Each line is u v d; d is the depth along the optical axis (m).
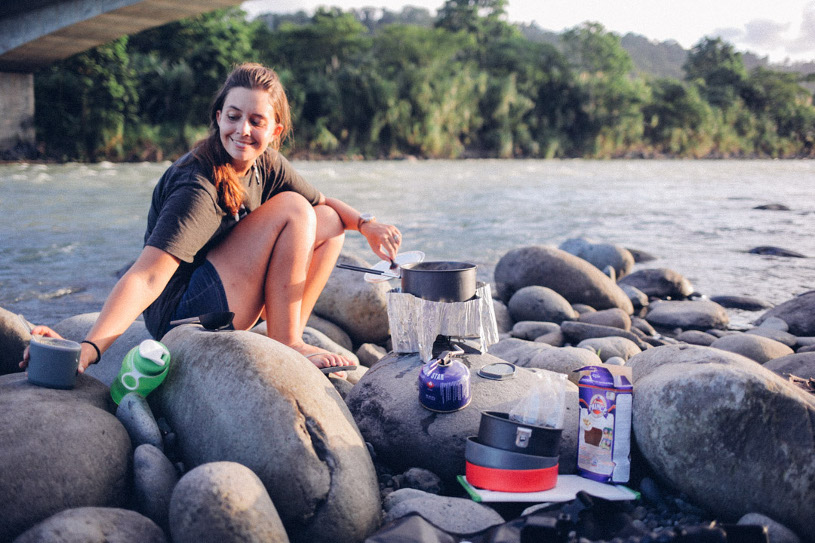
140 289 2.23
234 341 2.08
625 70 85.81
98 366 2.85
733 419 1.95
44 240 8.04
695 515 2.03
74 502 1.77
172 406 2.10
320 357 2.47
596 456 2.17
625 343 3.86
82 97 32.41
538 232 9.66
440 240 8.70
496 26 98.44
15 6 23.11
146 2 18.80
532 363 3.16
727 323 5.11
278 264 2.52
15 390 1.99
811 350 3.89
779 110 90.69
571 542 1.63
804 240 9.40
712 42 124.38
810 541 1.94
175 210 2.31
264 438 1.87
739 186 20.84
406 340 2.54
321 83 46.59
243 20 45.53
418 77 50.69
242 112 2.41
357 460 1.97
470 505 1.96
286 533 1.79
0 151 28.91
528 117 61.53
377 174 23.39
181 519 1.59
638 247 8.66
